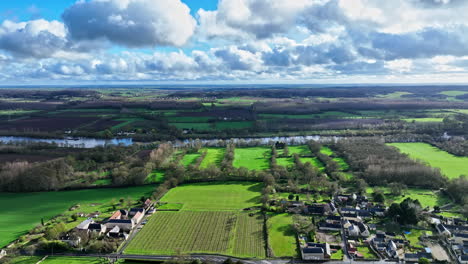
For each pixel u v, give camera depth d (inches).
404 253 5231.3
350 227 6058.1
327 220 6496.1
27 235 5954.7
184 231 6136.8
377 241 5620.1
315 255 5187.0
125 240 5831.7
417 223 6264.8
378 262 5137.8
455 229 5969.5
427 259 5054.1
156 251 5457.7
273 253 5369.1
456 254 5300.2
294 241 5767.7
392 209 6540.4
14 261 5201.8
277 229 6205.7
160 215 6855.3
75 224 6417.3
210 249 5502.0
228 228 6254.9
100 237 5915.4
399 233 6013.8
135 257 5285.4
